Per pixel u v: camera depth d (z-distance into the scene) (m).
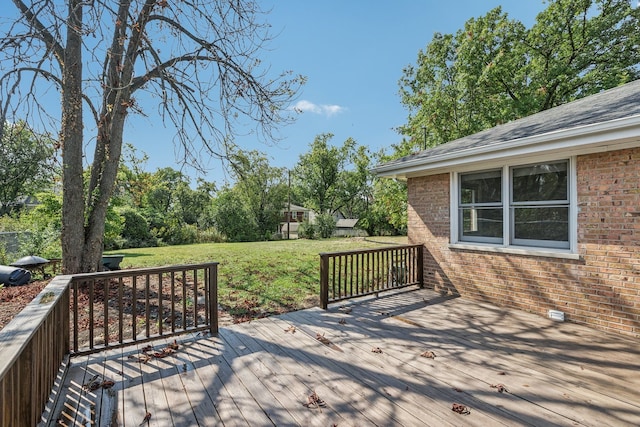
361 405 2.47
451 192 5.80
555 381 2.81
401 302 5.38
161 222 20.30
